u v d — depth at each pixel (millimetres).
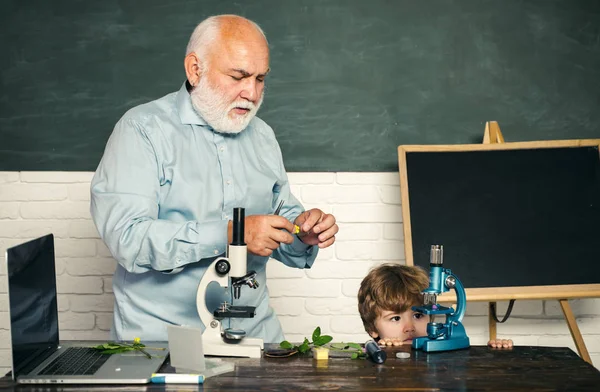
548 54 3445
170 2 3391
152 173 2234
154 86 3414
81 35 3400
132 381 1738
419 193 3180
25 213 3453
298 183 3469
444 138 3455
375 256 3496
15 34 3404
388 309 2418
